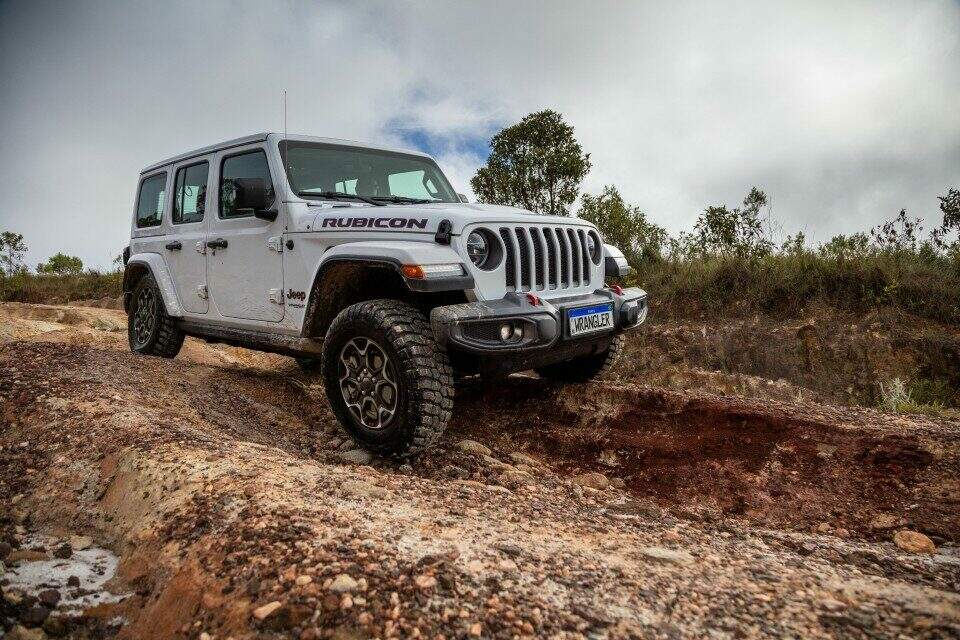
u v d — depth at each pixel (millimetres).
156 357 5289
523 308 3293
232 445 2967
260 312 4324
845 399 6270
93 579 2061
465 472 3322
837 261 7680
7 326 7633
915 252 7785
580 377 4805
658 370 7246
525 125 10469
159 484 2465
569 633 1515
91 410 3332
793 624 1596
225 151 4758
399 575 1735
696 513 3061
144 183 6066
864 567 2291
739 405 3895
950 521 2701
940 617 1630
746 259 8258
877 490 2992
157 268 5402
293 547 1878
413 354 3104
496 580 1749
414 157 5105
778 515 3012
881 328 6793
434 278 3057
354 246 3402
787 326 7281
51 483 2709
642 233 9742
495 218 3438
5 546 2211
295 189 4141
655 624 1576
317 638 1490
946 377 6176
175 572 1898
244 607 1625
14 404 3553
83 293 15742
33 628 1771
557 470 3756
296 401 4781
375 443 3318
